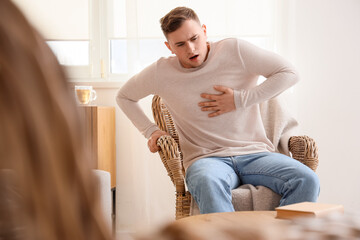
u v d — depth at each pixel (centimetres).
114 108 265
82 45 278
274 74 187
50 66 19
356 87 265
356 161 265
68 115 18
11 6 18
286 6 259
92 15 278
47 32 19
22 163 17
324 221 67
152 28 263
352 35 263
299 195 159
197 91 192
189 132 196
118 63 277
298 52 264
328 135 266
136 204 259
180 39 184
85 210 18
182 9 188
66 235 17
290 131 201
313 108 265
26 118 17
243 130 193
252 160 181
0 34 18
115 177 262
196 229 24
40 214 17
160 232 23
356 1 262
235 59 191
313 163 184
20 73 18
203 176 160
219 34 263
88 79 275
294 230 62
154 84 198
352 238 64
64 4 277
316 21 263
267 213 122
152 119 261
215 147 190
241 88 192
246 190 168
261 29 263
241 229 26
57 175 18
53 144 18
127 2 261
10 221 17
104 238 18
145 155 259
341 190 266
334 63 264
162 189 263
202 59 190
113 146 260
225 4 262
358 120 265
